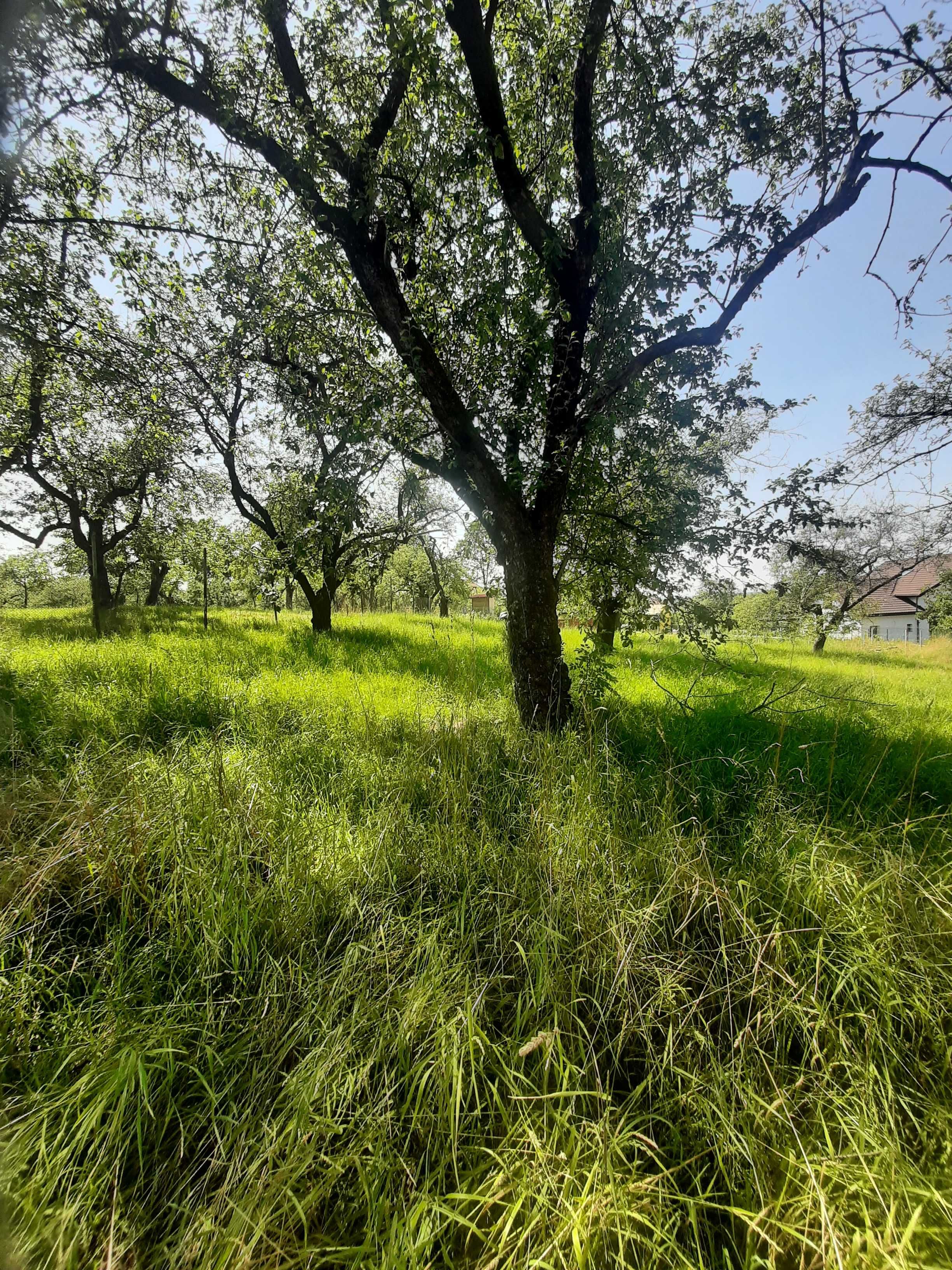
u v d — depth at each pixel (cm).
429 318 466
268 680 614
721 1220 146
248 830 275
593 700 448
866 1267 125
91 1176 141
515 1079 170
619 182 451
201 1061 181
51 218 528
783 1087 174
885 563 947
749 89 439
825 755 400
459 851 282
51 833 274
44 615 1653
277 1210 138
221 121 402
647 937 220
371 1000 193
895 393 697
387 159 422
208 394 761
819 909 233
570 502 503
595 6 373
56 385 840
